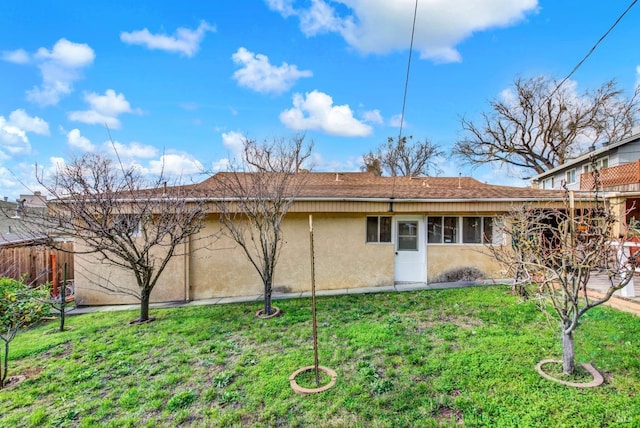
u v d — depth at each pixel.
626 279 3.12
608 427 2.57
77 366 4.30
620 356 3.64
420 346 4.28
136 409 3.26
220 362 4.19
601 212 3.55
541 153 24.08
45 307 6.16
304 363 3.99
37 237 7.56
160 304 7.92
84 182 5.86
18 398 3.54
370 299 7.08
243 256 8.32
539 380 3.27
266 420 2.96
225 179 7.39
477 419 2.76
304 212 8.20
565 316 3.41
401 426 2.76
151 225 7.69
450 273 8.53
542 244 4.25
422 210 8.17
